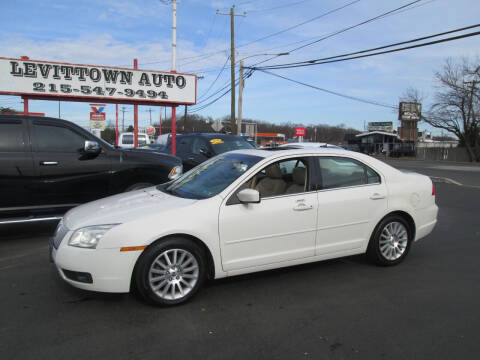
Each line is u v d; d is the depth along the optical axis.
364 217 4.56
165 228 3.55
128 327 3.27
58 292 3.98
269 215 4.00
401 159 47.00
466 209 9.28
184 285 3.74
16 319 3.39
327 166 4.48
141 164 6.44
